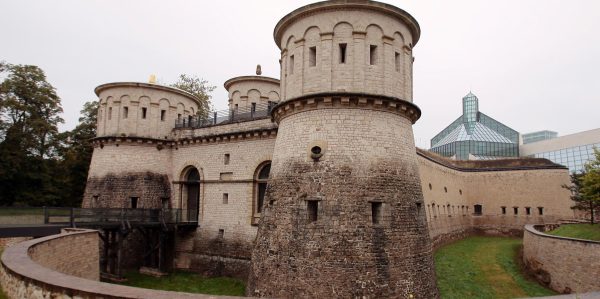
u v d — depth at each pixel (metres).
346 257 16.88
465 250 34.97
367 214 17.44
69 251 15.56
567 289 22.70
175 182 32.22
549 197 45.38
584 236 27.05
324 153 18.23
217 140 29.91
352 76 18.64
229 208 28.55
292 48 20.27
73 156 41.22
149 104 32.78
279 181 19.41
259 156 27.58
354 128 18.33
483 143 75.56
